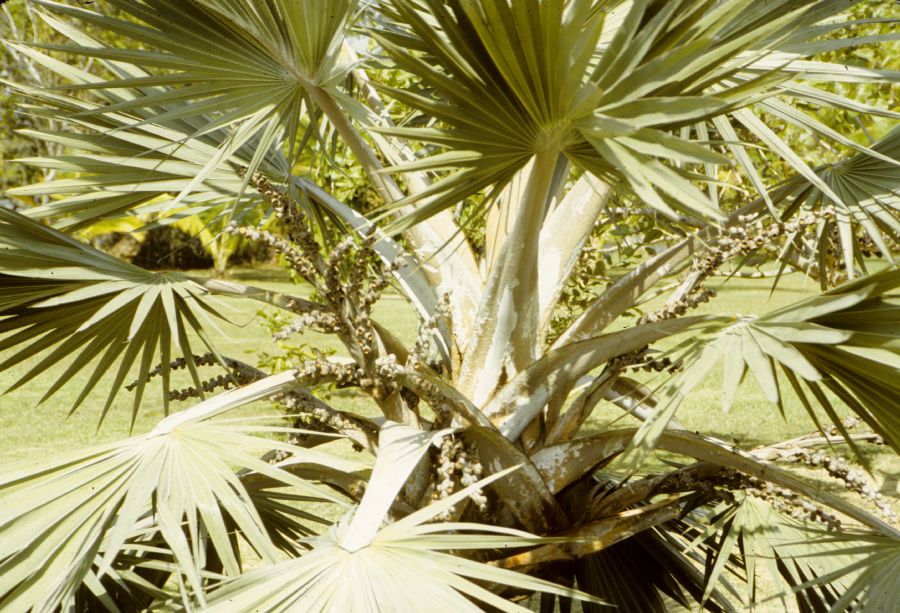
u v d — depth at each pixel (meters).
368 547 1.76
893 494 6.29
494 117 1.74
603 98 1.64
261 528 1.82
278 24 2.25
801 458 2.33
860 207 2.65
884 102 5.34
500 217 2.69
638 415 2.66
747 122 2.50
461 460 2.19
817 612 2.49
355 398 11.20
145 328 2.53
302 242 2.29
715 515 2.79
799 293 18.81
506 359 2.38
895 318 1.76
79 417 9.84
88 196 2.73
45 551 1.73
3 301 2.30
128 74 2.94
